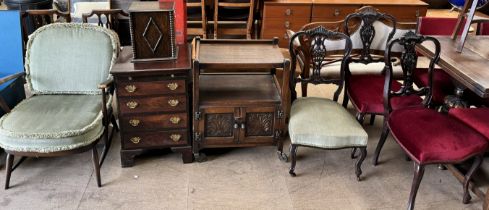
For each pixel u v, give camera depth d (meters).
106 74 2.41
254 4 3.96
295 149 2.26
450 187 2.31
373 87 2.57
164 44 2.25
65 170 2.34
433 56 2.27
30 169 2.33
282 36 4.27
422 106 2.29
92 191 2.17
